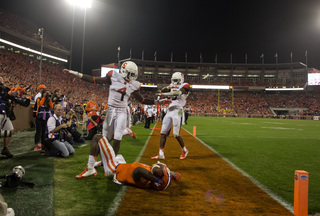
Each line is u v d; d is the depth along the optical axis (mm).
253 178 3982
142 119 20125
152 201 2861
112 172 3340
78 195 2982
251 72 64750
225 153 6355
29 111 11453
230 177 4020
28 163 4594
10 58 35375
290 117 47219
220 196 3104
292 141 9227
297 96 57500
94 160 3641
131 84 4004
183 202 2861
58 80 40719
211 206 2762
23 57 38906
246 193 3238
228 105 55875
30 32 44969
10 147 6379
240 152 6559
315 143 8766
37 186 3281
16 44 40625
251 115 51125
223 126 17859
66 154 5234
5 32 38344
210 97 59125
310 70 60469
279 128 16594
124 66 3920
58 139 5340
